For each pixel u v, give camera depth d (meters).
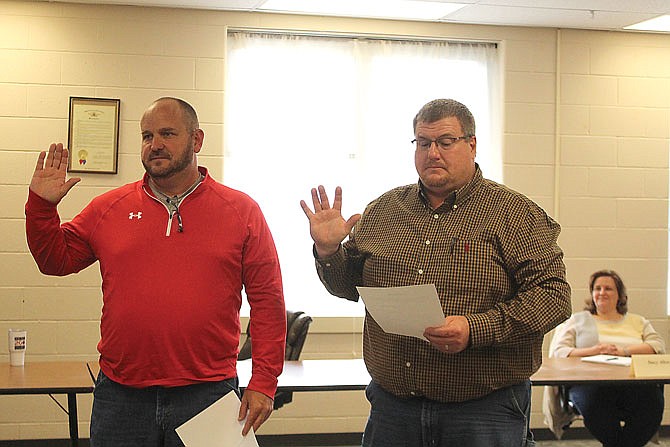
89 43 5.08
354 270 2.68
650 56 5.68
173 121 2.52
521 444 2.51
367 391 2.67
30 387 3.57
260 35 5.35
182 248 2.49
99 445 2.48
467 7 5.04
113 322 2.47
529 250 2.41
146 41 5.13
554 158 5.57
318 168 5.41
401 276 2.50
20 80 5.03
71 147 5.04
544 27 5.53
